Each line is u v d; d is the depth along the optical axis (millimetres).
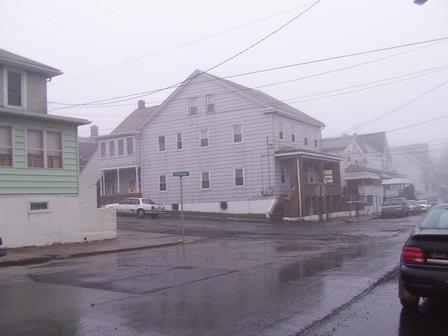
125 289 9891
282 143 39312
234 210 39312
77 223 21250
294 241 21078
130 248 18922
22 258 15711
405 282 7039
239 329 6715
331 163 44656
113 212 22844
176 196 42438
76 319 7445
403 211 44406
